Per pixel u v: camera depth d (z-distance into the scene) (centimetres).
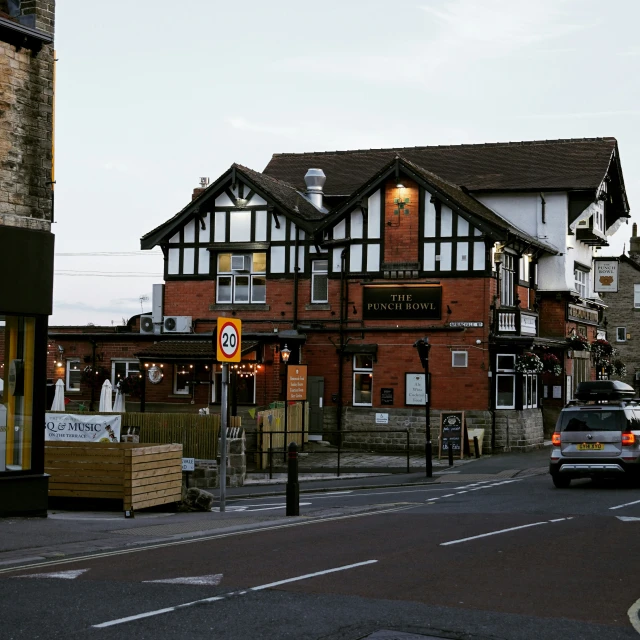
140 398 3666
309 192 4097
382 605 895
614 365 4694
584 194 4025
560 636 798
